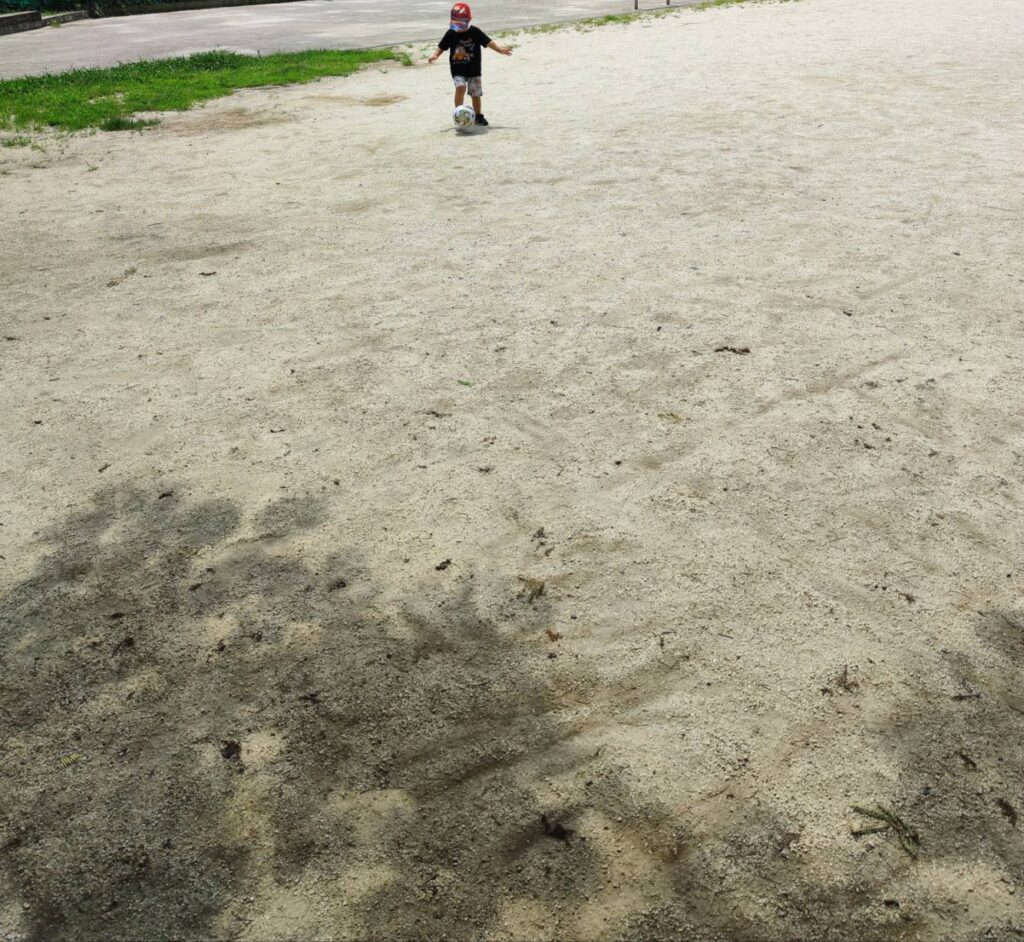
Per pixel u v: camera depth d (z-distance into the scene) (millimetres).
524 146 8859
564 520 3256
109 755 2396
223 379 4410
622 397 4090
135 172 8617
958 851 2086
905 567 2973
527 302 5180
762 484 3424
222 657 2703
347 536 3219
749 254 5766
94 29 24422
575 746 2373
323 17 24375
